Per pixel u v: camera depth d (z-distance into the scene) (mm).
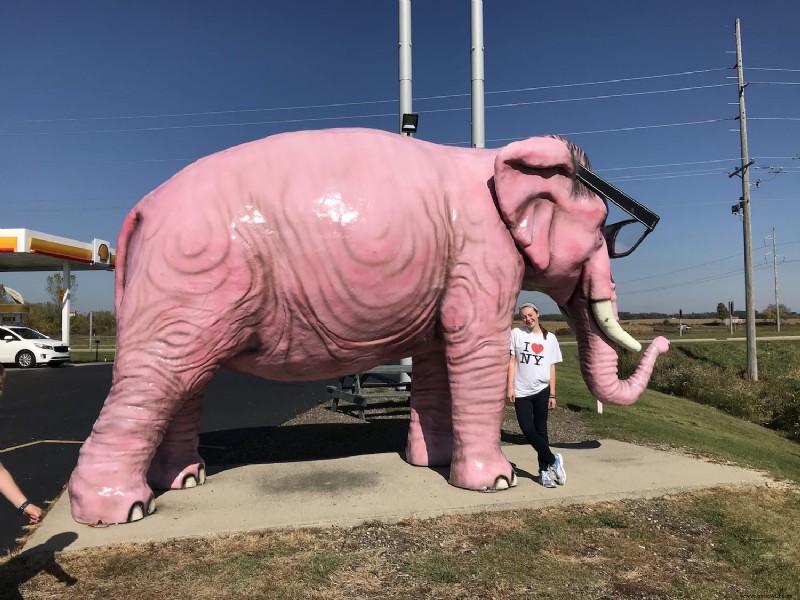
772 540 4047
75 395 12734
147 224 4160
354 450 6973
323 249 4172
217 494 4641
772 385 21547
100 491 3957
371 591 3240
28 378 16625
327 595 3186
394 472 5270
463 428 4773
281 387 14523
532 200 4832
